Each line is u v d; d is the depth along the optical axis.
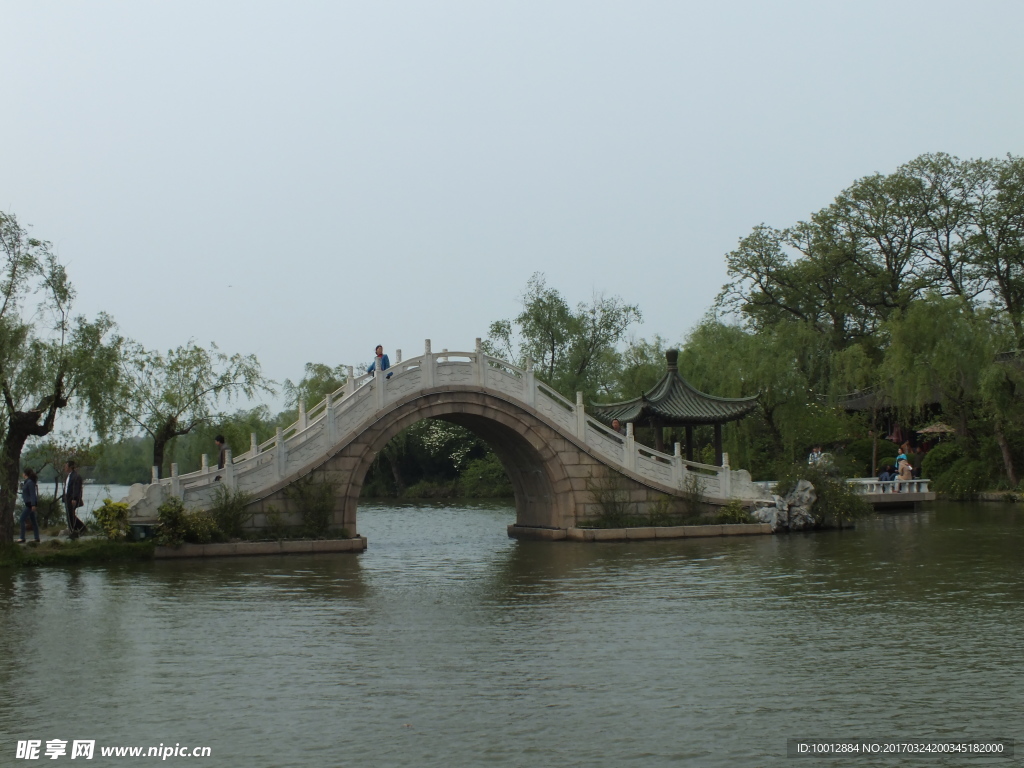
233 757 11.18
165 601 20.62
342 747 11.45
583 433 34.03
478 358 33.03
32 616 18.91
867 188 68.12
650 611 19.36
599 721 12.33
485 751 11.29
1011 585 22.47
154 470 29.92
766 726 12.15
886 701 13.14
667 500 35.03
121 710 12.89
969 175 66.12
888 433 65.25
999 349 52.62
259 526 29.84
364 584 23.11
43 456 35.16
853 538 33.28
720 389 52.47
